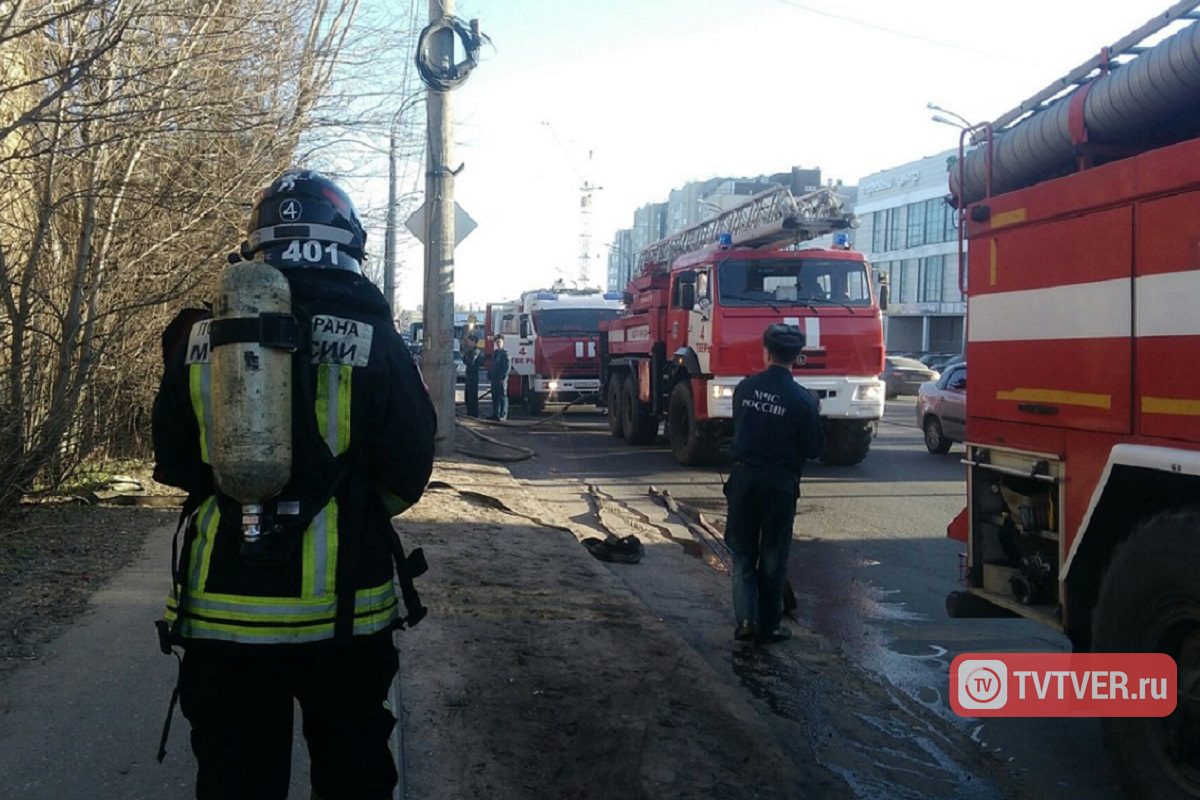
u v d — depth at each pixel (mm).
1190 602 3533
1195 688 3602
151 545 7230
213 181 9211
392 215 12945
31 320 8164
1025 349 4590
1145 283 3812
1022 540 4805
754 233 13719
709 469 14453
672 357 15266
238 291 2328
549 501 11344
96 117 6980
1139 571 3748
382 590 2551
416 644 5426
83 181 8133
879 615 6914
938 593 7523
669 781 4043
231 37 8648
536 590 6695
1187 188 3611
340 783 2596
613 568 8055
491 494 10781
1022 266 4613
